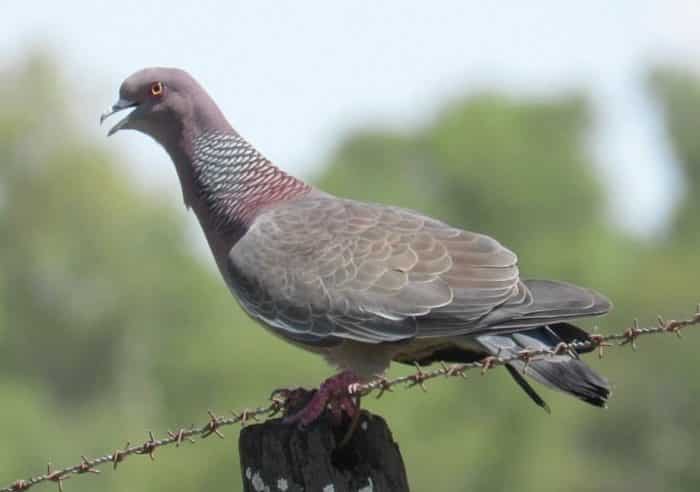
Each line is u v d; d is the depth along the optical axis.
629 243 50.62
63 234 48.12
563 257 47.31
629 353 41.50
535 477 36.88
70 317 47.50
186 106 16.17
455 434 36.09
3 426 38.50
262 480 13.23
